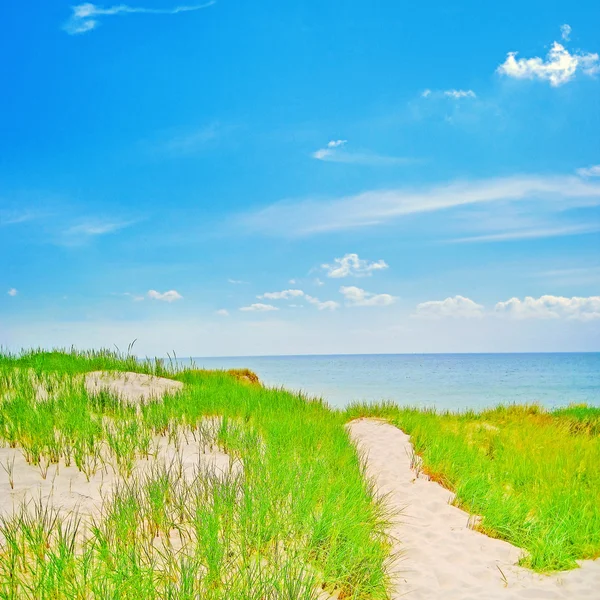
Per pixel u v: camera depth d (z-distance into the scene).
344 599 4.02
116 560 3.77
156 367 15.14
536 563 5.11
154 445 7.26
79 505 4.91
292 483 5.76
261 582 3.63
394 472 8.71
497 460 9.29
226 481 5.60
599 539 5.62
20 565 3.64
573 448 10.27
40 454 6.09
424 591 4.45
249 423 9.05
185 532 4.56
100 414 8.26
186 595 3.40
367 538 5.00
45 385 10.10
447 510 6.87
